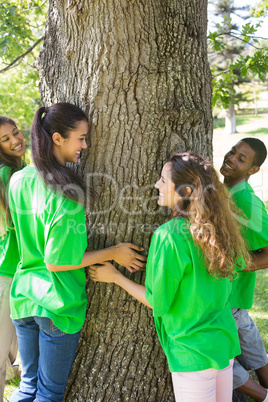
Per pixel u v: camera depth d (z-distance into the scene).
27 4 5.12
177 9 2.13
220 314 1.89
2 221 2.21
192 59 2.21
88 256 1.97
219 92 4.45
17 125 2.40
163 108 2.12
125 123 2.11
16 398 2.10
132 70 2.08
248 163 2.41
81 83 2.16
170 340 1.91
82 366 2.29
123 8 2.05
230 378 1.94
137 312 2.23
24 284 1.99
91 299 2.26
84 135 1.94
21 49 4.86
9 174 2.24
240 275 2.43
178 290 1.83
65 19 2.20
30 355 2.10
